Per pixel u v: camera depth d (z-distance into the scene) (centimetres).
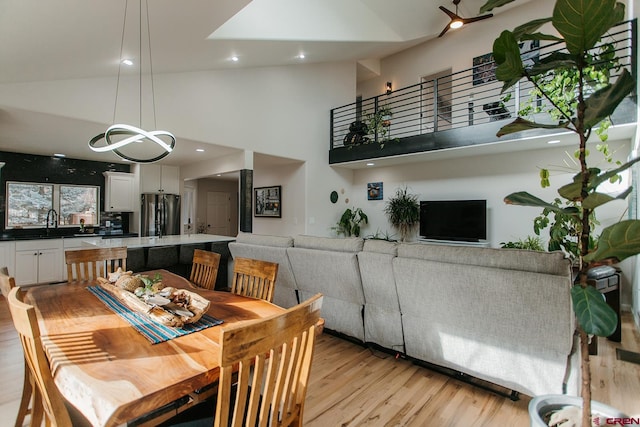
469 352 225
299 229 669
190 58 407
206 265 267
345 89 740
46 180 579
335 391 229
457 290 217
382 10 588
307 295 326
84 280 257
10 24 217
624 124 369
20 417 180
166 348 131
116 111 394
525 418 200
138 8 241
